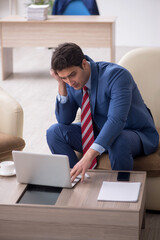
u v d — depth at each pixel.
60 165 2.24
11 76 6.71
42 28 6.18
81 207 2.06
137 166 2.71
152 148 2.78
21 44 6.30
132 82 2.70
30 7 6.13
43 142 4.22
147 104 3.17
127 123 2.77
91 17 6.36
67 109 2.85
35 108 5.22
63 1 6.61
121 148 2.58
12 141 2.96
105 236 2.06
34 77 6.65
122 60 3.26
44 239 2.13
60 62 2.41
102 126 2.76
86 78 2.61
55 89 6.00
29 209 2.11
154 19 8.59
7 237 2.16
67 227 2.09
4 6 9.01
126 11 8.64
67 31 6.14
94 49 8.38
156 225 2.70
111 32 6.05
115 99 2.54
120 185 2.28
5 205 2.12
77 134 2.87
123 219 2.02
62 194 2.22
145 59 3.21
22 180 2.37
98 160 2.75
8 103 3.08
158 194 2.77
